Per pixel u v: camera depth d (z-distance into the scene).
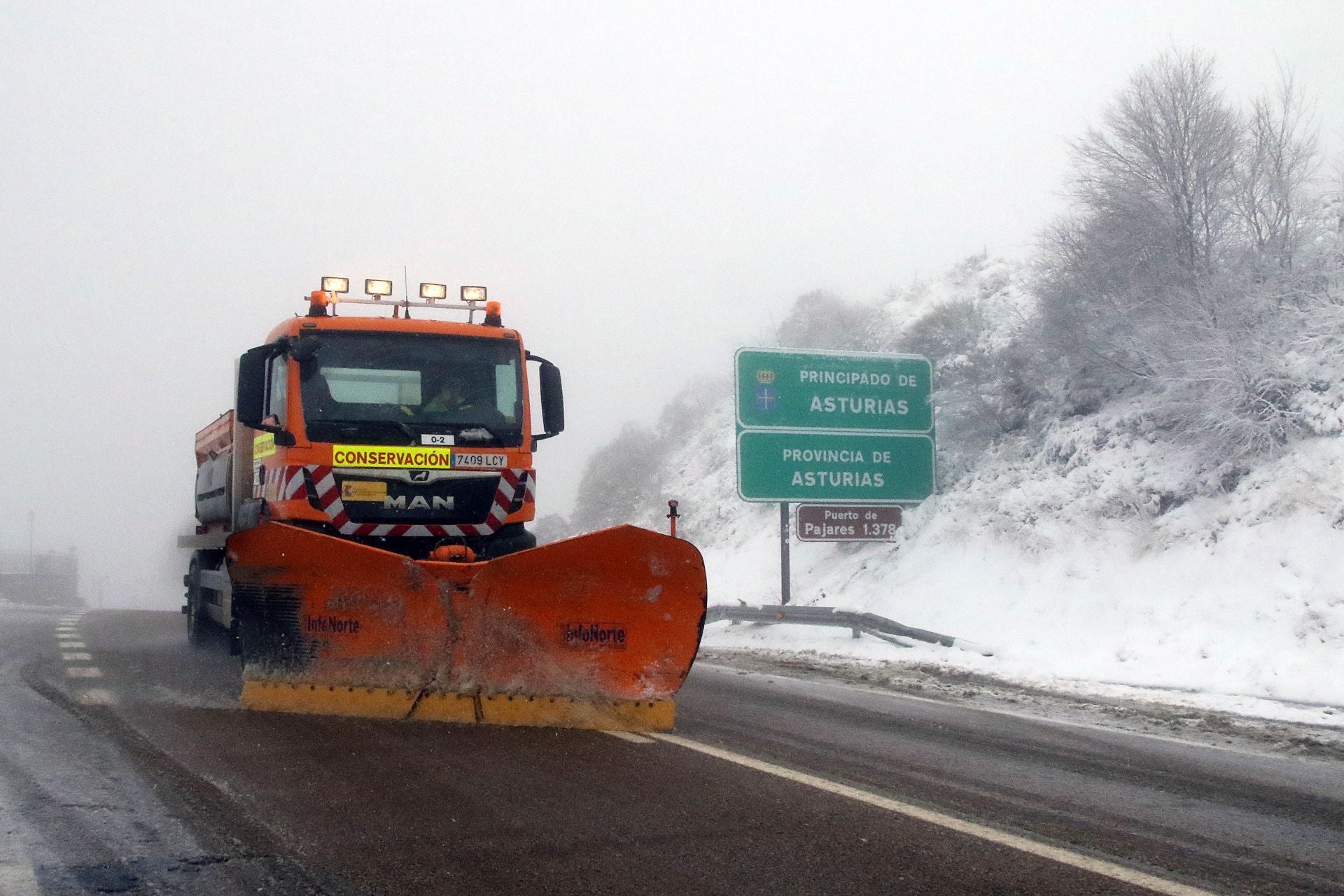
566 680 7.68
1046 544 15.06
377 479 9.41
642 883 4.61
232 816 5.42
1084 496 15.31
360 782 6.09
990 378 19.12
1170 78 16.06
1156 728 8.84
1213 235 15.58
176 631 16.12
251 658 7.78
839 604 17.92
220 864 4.71
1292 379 13.66
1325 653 10.62
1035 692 10.95
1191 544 13.23
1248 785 6.74
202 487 13.63
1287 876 4.89
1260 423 13.56
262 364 9.47
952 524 17.33
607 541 7.68
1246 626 11.61
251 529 7.78
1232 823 5.80
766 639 16.45
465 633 7.66
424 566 7.62
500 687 7.64
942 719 9.14
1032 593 14.59
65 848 4.87
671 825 5.45
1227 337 13.98
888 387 18.05
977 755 7.52
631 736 7.52
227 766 6.39
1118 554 14.05
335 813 5.50
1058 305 17.28
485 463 9.72
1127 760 7.47
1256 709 9.63
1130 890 4.62
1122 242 16.14
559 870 4.74
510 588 7.68
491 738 7.27
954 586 15.91
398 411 9.66
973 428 19.25
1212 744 8.14
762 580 21.61
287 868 4.68
